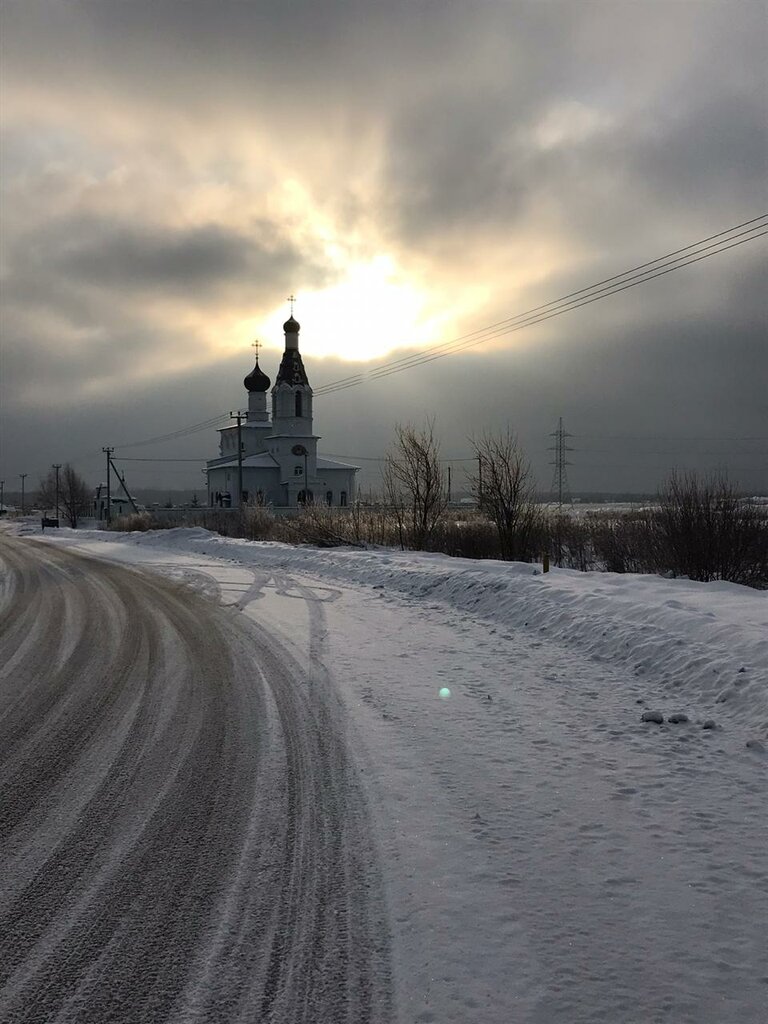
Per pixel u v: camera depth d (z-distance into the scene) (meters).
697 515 14.89
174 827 4.23
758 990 2.83
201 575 18.36
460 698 6.87
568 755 5.37
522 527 20.03
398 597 13.85
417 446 23.41
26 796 4.69
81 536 42.53
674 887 3.57
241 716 6.39
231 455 84.94
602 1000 2.77
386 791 4.74
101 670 8.19
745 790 4.74
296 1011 2.72
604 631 8.95
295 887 3.58
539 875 3.68
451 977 2.90
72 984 2.86
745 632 7.57
